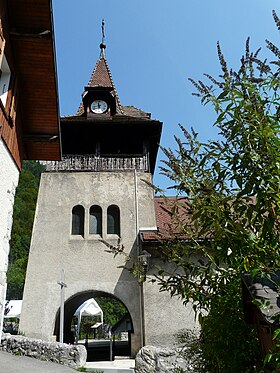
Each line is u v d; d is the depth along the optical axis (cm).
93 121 1582
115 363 1188
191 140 389
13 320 2945
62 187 1525
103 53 1958
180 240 450
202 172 374
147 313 1280
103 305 4953
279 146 287
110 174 1566
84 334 3584
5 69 714
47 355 1016
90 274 1372
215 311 401
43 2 655
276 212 288
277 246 297
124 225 1464
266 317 286
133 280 1363
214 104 333
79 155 1594
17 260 4391
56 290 1341
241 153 310
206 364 461
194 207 368
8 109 709
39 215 1461
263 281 329
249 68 326
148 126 1617
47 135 898
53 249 1405
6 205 720
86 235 1438
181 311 1284
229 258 352
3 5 645
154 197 1627
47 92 807
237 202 308
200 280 431
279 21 312
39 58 738
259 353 370
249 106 305
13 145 771
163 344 1240
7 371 780
